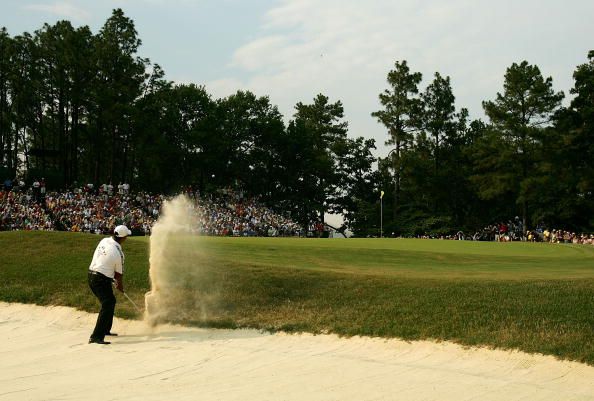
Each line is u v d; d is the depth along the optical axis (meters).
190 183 72.75
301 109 86.88
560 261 21.97
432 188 75.44
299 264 17.67
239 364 9.18
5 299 14.09
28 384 8.31
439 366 8.80
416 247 28.30
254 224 56.66
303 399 7.45
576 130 61.28
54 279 14.96
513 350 8.96
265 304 12.38
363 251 22.78
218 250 20.06
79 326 12.18
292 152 78.25
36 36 61.25
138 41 62.88
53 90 61.34
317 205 79.06
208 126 68.50
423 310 10.92
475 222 78.06
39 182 52.06
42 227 41.91
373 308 11.38
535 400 7.29
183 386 8.12
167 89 67.88
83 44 59.66
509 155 64.00
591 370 8.12
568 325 9.55
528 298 11.09
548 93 64.19
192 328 11.43
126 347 10.44
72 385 8.23
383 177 83.00
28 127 69.62
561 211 71.38
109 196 53.34
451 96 77.25
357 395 7.56
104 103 58.72
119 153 71.81
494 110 65.56
